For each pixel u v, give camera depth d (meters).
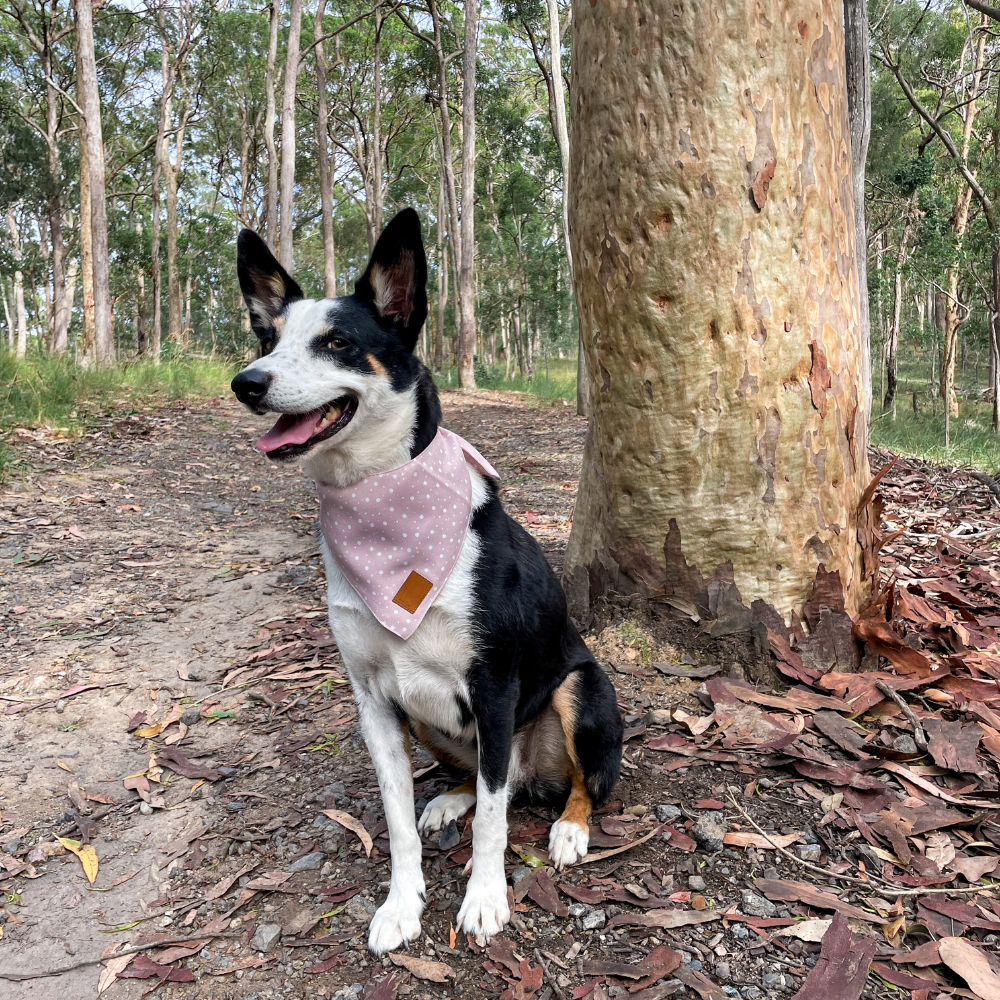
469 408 5.68
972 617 1.40
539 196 13.27
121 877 1.01
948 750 1.00
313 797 1.11
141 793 1.16
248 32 11.35
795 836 0.92
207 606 1.80
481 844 0.87
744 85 1.09
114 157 12.95
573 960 0.81
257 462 3.45
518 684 0.91
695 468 1.18
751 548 1.18
